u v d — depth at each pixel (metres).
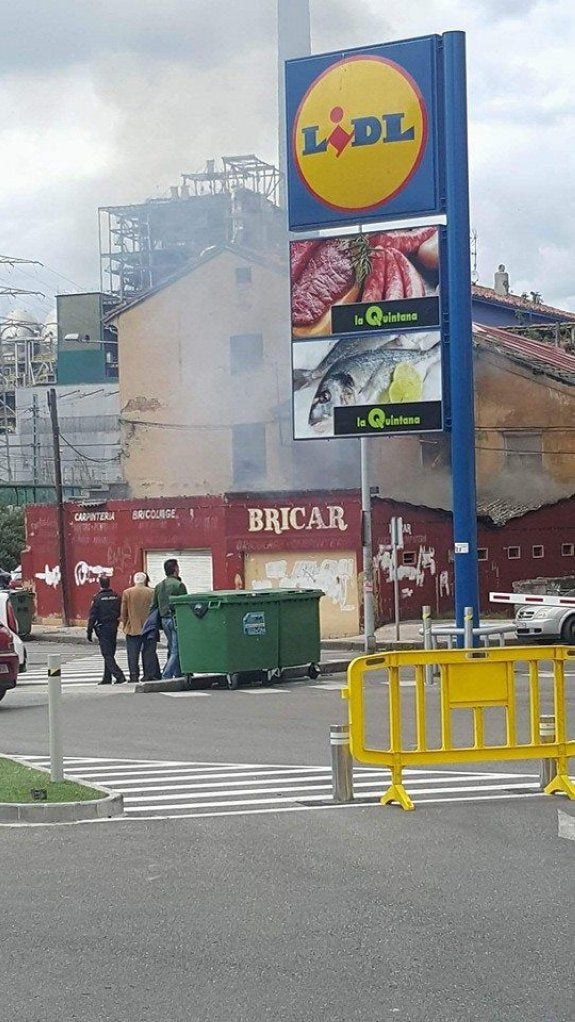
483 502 39.38
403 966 6.54
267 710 18.94
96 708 19.72
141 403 52.78
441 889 8.19
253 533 35.97
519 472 40.03
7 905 8.00
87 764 14.06
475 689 11.58
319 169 25.58
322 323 26.05
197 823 10.64
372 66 25.05
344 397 25.89
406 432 25.41
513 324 56.00
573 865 8.81
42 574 42.16
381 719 17.23
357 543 34.47
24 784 11.95
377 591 34.47
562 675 11.69
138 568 38.69
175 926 7.40
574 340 52.78
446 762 11.45
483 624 30.55
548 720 11.79
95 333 73.81
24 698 21.45
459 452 24.45
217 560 36.69
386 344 25.53
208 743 15.59
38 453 69.38
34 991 6.24
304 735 16.16
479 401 40.03
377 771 13.26
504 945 6.90
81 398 69.25
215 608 22.03
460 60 24.44
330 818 10.70
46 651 33.34
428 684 21.84
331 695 20.92
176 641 22.83
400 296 25.38
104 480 66.88
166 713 18.83
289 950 6.86
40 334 91.00
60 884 8.55
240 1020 5.78
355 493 34.94
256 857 9.27
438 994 6.09
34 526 42.28
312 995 6.11
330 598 34.75
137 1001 6.06
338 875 8.63
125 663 28.59
